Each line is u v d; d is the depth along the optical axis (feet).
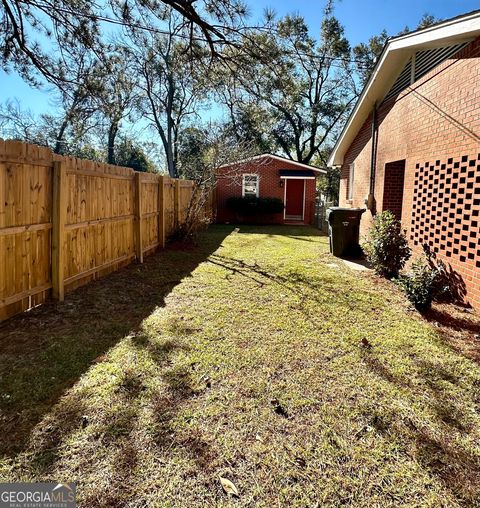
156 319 12.55
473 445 6.63
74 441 6.42
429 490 5.63
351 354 10.15
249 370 9.14
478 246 13.89
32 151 12.17
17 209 11.65
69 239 14.88
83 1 18.94
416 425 7.16
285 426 7.04
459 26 14.14
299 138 79.87
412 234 20.29
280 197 55.47
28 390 7.98
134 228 22.00
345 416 7.38
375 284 17.97
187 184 34.19
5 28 20.48
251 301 14.87
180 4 16.72
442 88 16.96
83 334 11.09
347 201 37.17
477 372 9.28
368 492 5.57
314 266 22.22
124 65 26.32
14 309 12.12
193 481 5.69
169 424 6.97
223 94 23.06
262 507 5.28
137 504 5.26
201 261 23.20
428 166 18.34
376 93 26.32
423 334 11.65
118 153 73.61
